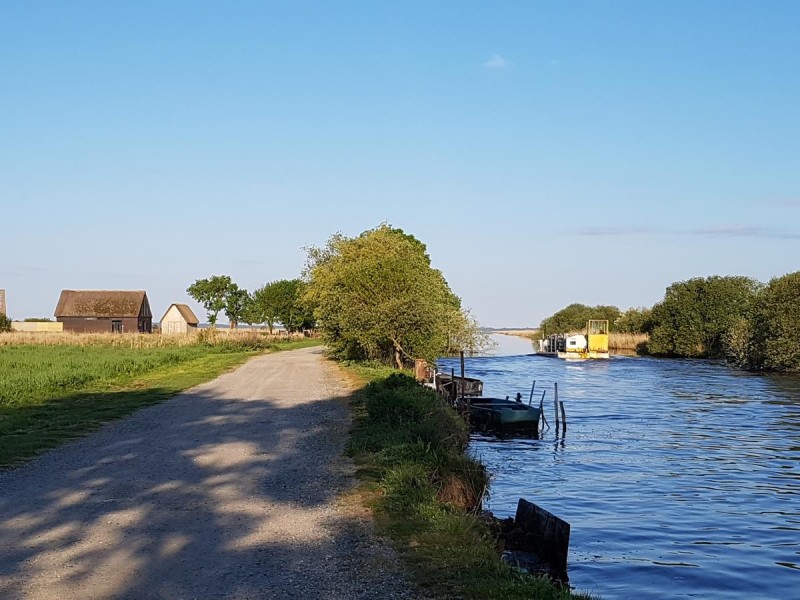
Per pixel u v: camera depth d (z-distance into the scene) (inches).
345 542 375.9
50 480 515.8
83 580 316.8
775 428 1197.1
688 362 3065.9
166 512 431.5
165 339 2460.6
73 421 791.1
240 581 319.6
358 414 836.0
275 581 320.2
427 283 1715.1
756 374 2374.5
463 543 374.9
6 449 620.1
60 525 402.3
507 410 1121.4
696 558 525.0
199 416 846.5
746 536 585.0
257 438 693.9
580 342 3344.0
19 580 316.2
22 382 1114.7
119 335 2588.6
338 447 641.6
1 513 426.9
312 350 2608.3
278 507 443.5
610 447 1010.1
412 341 1576.0
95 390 1129.4
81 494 474.6
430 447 580.1
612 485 762.2
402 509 434.9
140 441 679.7
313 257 2352.4
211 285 4338.1
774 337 2422.5
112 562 341.7
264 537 384.2
